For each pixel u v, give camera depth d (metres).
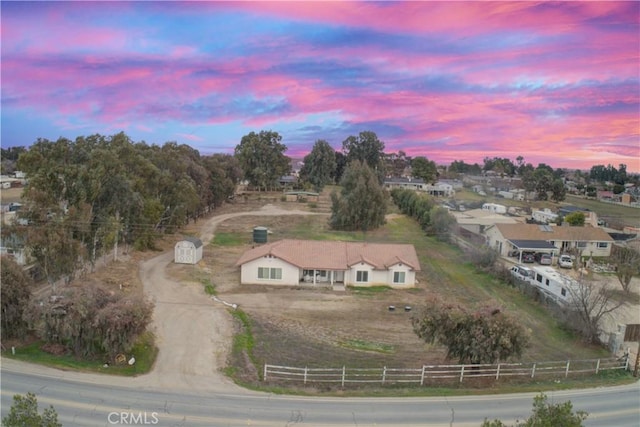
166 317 32.06
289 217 83.69
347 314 35.09
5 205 61.81
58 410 18.52
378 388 22.33
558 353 28.58
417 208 80.50
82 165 39.75
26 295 25.45
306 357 26.39
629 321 32.47
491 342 23.34
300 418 18.69
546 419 12.05
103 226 40.16
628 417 19.77
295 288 41.59
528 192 121.88
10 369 22.22
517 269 46.56
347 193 74.25
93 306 23.97
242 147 125.19
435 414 19.44
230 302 36.56
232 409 19.30
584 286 33.62
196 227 70.56
